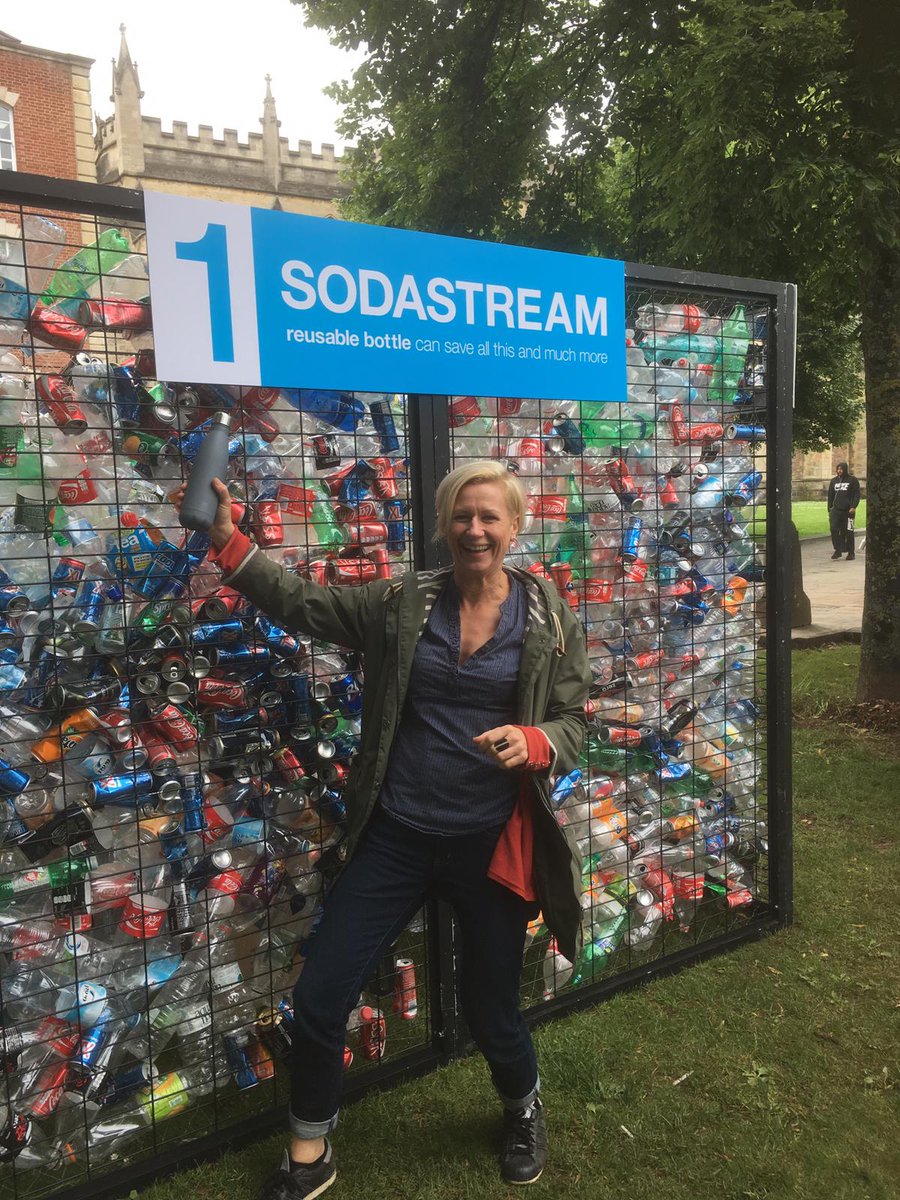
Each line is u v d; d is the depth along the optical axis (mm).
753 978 2949
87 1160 2092
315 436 2377
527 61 9039
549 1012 2709
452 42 8398
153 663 2215
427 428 2416
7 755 2053
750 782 3504
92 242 2131
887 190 5309
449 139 8578
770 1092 2387
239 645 2289
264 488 2340
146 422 2158
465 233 9062
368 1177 2115
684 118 5930
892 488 5973
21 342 2039
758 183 5523
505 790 1913
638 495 3035
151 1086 2188
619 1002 2816
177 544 2254
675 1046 2596
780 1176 2104
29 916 2098
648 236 8469
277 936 2475
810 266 6469
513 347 2543
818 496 36188
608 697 3000
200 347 2039
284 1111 2309
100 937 2213
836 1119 2293
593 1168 2145
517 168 8945
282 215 2129
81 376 2057
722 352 3197
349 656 2484
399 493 2535
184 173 27250
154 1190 2086
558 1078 2447
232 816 2361
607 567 2977
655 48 7238
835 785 4773
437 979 2539
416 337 2355
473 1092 2416
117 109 26172
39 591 2082
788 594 3188
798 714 6262
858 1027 2676
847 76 5344
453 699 1902
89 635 2119
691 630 3223
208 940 2240
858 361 10836
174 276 2000
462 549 1869
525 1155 2111
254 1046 2430
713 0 5398
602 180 9953
